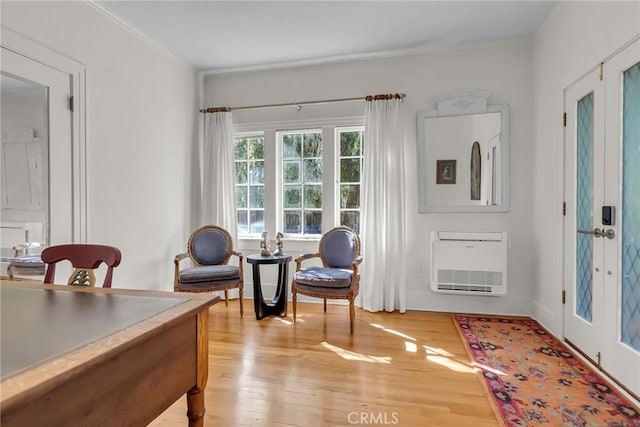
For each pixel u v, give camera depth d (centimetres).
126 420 83
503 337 272
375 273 343
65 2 239
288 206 396
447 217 345
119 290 133
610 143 201
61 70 236
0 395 57
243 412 173
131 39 299
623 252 193
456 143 339
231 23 291
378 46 334
